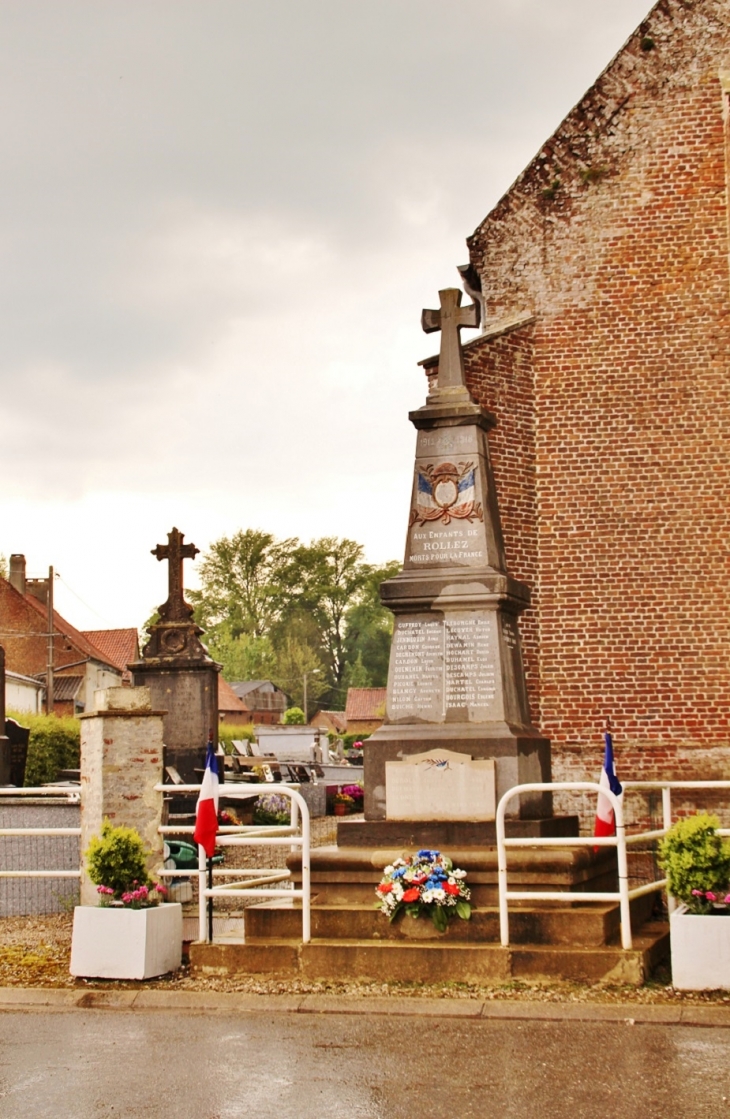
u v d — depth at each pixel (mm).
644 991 9188
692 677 18391
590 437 19078
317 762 40406
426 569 11930
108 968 9945
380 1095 7008
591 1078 7266
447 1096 6973
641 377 19047
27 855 14414
